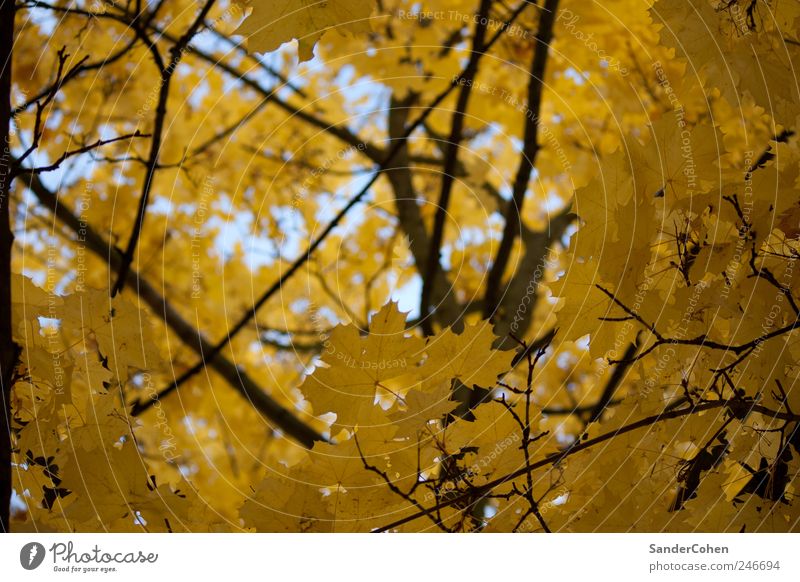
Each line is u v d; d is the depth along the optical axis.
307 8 1.14
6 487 1.18
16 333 1.22
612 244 1.22
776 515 1.32
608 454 1.32
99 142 1.32
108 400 1.26
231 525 1.32
